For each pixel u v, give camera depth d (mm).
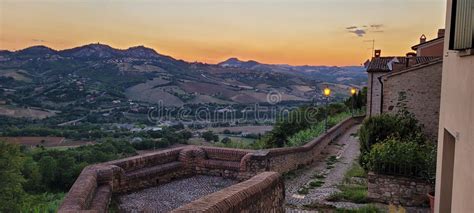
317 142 16938
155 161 10133
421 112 13359
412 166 9211
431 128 13195
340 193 9961
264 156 10648
